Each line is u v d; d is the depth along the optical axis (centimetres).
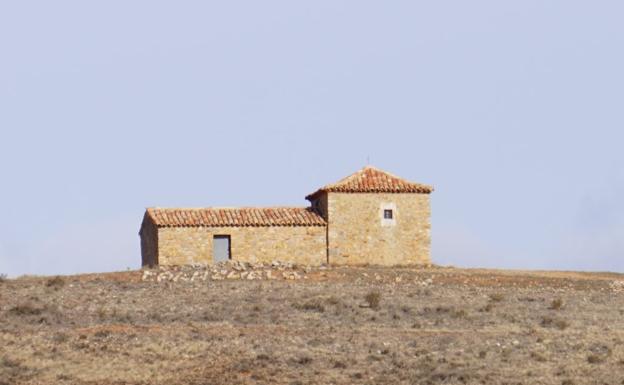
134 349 16950
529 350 17100
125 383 15212
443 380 15225
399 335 18150
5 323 18938
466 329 18900
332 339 17712
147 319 19350
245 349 16988
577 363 16312
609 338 18075
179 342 17388
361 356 16650
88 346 17112
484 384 15100
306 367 16012
